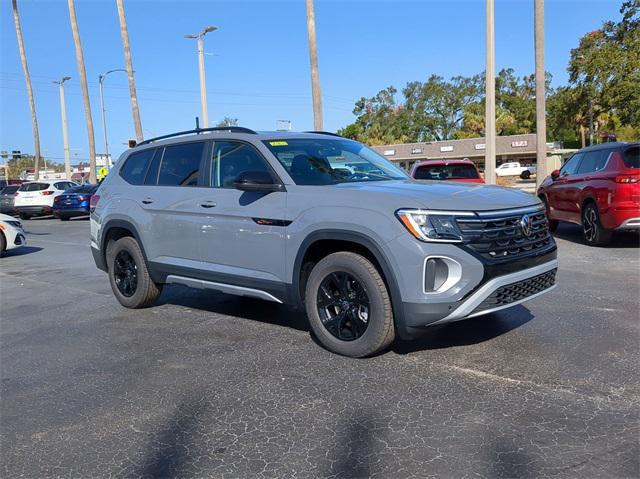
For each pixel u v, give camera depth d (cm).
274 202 506
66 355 523
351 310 468
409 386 412
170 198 609
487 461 309
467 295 417
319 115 2286
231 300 715
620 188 961
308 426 360
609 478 289
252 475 307
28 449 346
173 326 603
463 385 409
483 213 425
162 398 414
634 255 941
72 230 1927
